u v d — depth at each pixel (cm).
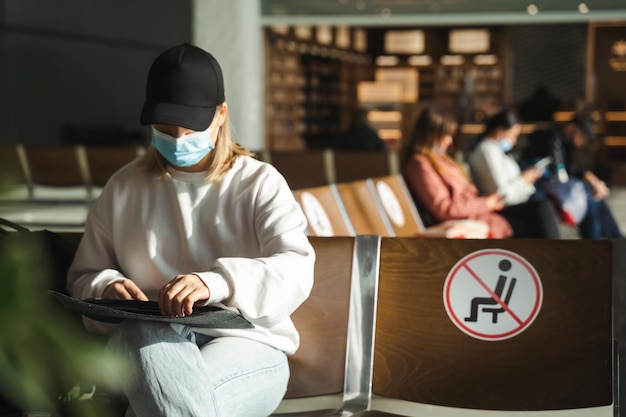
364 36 2492
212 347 212
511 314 234
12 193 80
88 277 226
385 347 240
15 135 1276
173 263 227
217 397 200
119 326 199
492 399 232
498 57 2417
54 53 1338
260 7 1500
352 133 1049
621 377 225
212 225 223
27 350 86
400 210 489
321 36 2191
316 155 665
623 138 2289
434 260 240
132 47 1481
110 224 231
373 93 2459
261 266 206
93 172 741
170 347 193
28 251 93
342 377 239
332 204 390
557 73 2394
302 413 233
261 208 220
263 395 213
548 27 2388
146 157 231
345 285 243
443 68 2453
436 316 238
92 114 1408
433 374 236
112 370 85
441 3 1471
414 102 2300
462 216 535
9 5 1260
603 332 230
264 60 1902
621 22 2348
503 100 2409
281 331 226
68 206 932
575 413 304
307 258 215
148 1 1492
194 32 1258
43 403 90
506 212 612
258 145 1277
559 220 738
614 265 232
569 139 945
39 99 1316
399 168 666
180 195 224
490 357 233
